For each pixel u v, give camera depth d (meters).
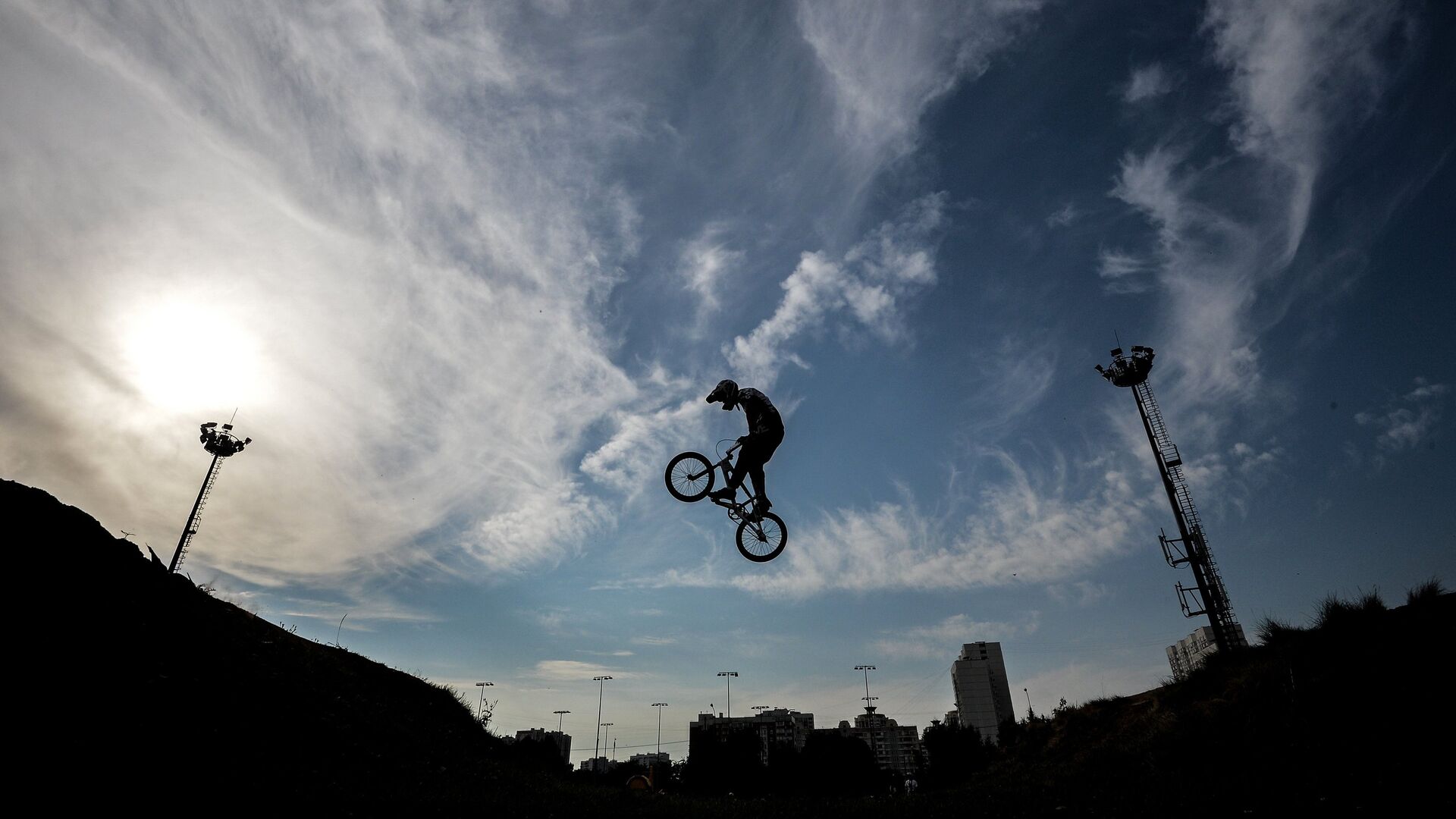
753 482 14.33
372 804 9.22
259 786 8.82
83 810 7.04
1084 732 20.72
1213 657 18.45
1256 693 14.52
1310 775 10.70
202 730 10.28
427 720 17.55
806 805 14.68
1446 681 11.44
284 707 12.73
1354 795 9.59
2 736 7.89
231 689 12.13
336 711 13.95
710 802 16.00
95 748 8.43
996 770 23.25
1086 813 11.18
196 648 12.71
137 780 8.04
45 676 9.43
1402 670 12.28
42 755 7.84
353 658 18.66
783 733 134.62
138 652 11.33
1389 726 11.18
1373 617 14.10
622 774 56.06
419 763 13.40
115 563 12.84
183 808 7.65
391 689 18.31
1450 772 9.46
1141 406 29.41
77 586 11.57
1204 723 14.93
